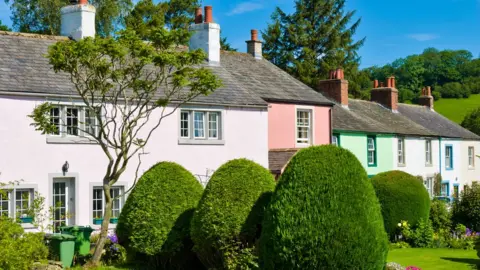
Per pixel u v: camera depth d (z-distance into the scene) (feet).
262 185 52.37
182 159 81.30
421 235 82.17
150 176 58.18
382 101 141.28
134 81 59.52
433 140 139.03
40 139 70.44
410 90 308.60
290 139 99.25
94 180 74.13
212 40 94.89
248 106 87.86
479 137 156.76
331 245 44.73
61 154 71.82
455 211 94.79
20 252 46.50
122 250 60.03
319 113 104.12
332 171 46.68
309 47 182.80
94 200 74.64
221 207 51.16
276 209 46.65
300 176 46.91
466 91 303.07
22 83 70.38
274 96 97.25
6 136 68.28
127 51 59.41
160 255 56.70
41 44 79.56
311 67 174.50
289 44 183.42
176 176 58.23
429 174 136.36
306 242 44.96
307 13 185.16
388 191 84.12
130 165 76.69
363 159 117.80
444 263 66.44
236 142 86.89
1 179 67.67
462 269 62.75
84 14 82.74
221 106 85.20
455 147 147.43
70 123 73.00
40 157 70.33
